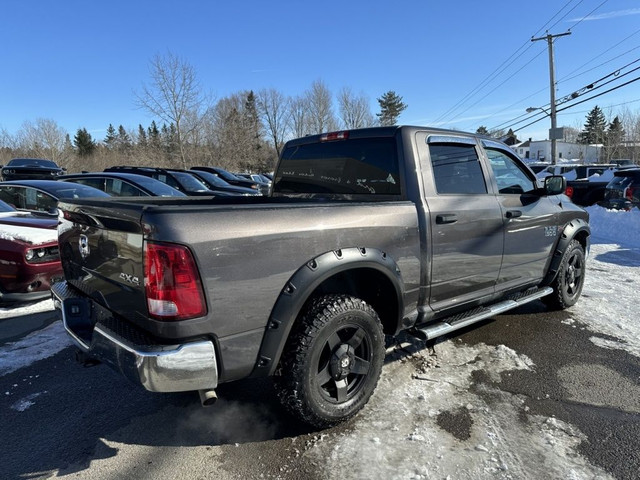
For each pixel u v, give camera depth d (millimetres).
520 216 3957
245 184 17938
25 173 19672
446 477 2307
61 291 3068
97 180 9516
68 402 3109
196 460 2486
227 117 57938
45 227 5082
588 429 2729
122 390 3281
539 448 2547
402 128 3262
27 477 2350
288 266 2387
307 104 65188
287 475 2350
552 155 28547
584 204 15312
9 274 4758
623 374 3441
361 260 2664
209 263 2127
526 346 3984
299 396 2516
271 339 2363
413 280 3070
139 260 2184
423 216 3096
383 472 2350
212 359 2186
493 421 2812
